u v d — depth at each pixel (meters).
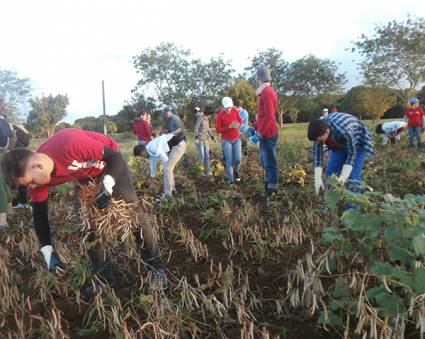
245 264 3.87
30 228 5.34
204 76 36.41
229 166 7.61
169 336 2.67
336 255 2.87
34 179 2.69
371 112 30.62
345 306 2.66
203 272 3.73
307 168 8.91
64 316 3.16
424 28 26.09
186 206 6.22
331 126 4.16
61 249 4.04
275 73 42.03
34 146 13.42
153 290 3.06
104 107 18.03
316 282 2.87
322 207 5.03
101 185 3.03
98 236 3.21
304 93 42.00
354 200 2.50
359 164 4.31
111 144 3.29
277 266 3.76
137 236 3.31
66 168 2.86
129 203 3.15
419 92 30.70
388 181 6.60
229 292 3.09
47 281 3.43
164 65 35.62
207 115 8.86
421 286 2.25
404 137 12.73
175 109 35.56
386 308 2.32
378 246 2.57
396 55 26.81
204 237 4.71
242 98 27.23
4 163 2.62
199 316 2.99
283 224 4.49
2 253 4.39
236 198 6.43
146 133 10.07
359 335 2.46
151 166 7.72
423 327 2.37
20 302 3.41
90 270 3.64
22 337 2.79
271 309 3.03
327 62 41.12
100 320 3.03
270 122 5.76
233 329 2.79
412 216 2.35
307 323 2.79
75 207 3.32
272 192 6.04
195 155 11.90
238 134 7.61
